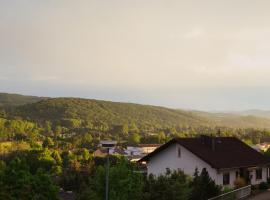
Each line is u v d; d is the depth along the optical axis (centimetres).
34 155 9688
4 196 2064
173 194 2575
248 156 4612
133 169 2773
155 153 4522
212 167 3959
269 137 18250
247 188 3659
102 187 2617
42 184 2153
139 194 2605
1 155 11625
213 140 4431
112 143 2208
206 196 2992
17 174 2111
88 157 11575
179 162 4331
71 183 5344
